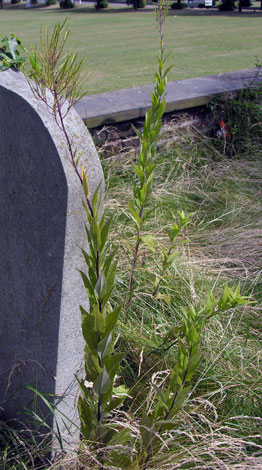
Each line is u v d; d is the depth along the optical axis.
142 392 1.98
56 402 1.72
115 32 20.86
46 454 1.75
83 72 9.12
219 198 3.63
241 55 12.20
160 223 3.17
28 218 1.59
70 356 1.72
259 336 2.39
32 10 46.22
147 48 14.33
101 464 1.46
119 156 3.79
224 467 1.53
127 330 2.23
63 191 1.48
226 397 1.96
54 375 1.70
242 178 3.86
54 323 1.63
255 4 45.16
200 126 4.55
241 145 4.50
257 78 5.26
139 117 3.92
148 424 1.38
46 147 1.47
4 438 1.83
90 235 1.21
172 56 12.10
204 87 4.80
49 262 1.57
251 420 1.90
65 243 1.53
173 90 4.64
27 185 1.55
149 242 2.12
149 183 2.06
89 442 1.59
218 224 3.39
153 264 2.67
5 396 1.91
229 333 2.31
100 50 13.84
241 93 4.65
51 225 1.53
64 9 45.34
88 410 1.41
